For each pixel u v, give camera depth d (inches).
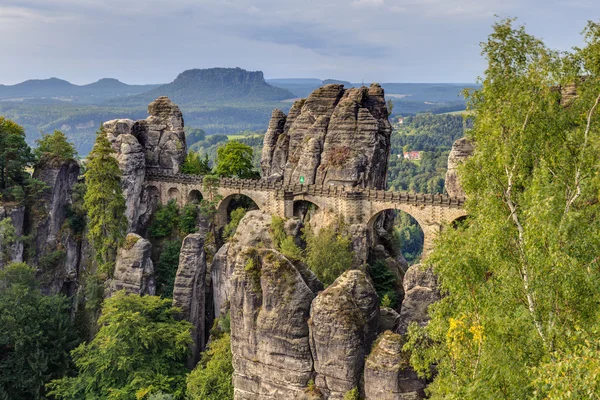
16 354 3152.1
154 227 4362.7
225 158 4726.9
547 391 1139.3
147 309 3078.2
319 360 2043.6
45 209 3981.3
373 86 4350.4
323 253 3181.6
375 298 2142.0
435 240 1651.1
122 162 4269.2
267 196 4005.9
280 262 2175.2
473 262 1483.8
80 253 4089.6
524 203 1513.3
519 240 1472.7
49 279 3922.2
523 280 1450.5
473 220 1811.0
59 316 3410.4
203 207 4192.9
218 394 2534.5
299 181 4224.9
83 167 4800.7
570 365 1047.6
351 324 1990.7
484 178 1630.2
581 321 1328.7
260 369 2167.8
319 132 4249.5
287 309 2098.9
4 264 3636.8
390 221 4303.6
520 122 1562.5
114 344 2822.3
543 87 1588.3
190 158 4864.7
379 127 4200.3
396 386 1878.7
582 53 1604.3
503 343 1398.9
